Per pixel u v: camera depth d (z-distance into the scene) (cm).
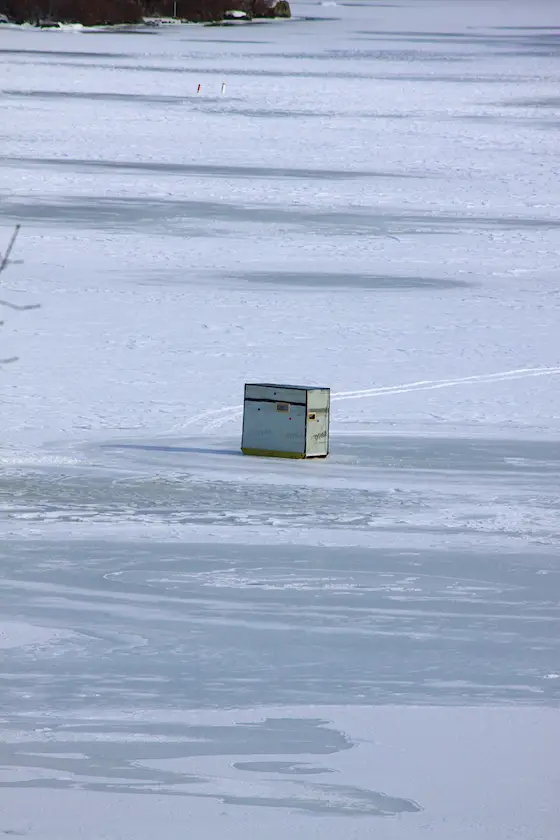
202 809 1970
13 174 11806
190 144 14450
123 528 3612
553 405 5459
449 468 4431
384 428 5022
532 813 1962
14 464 4341
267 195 11262
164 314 7038
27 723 2283
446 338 6706
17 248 8681
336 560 3347
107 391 5484
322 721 2305
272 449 4569
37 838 1873
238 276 8106
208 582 3141
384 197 11431
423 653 2673
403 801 2002
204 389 5575
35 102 18000
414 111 18812
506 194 11850
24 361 5972
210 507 3866
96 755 2155
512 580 3209
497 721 2311
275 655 2650
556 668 2597
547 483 4259
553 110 19525
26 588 3066
